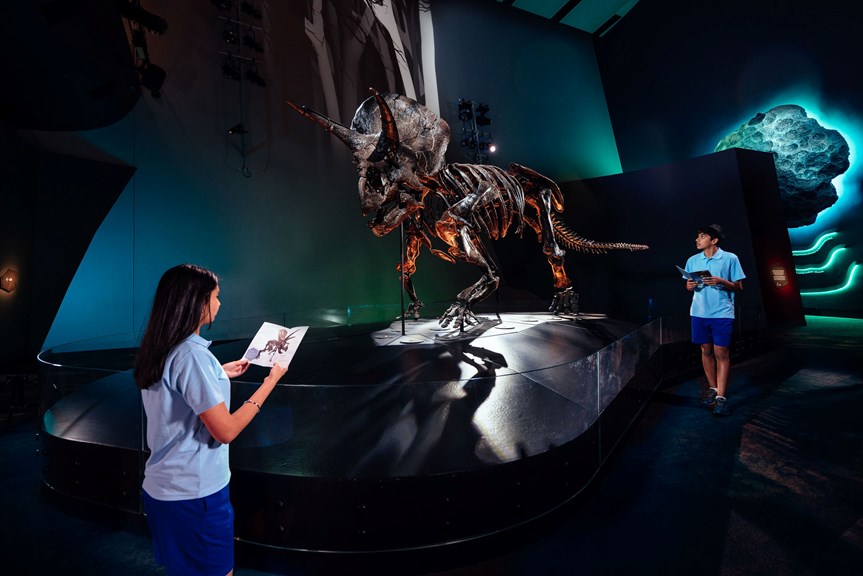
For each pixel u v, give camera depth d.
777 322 9.26
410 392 2.60
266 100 9.42
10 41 5.17
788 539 2.38
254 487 2.43
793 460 3.35
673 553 2.29
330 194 10.12
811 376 5.72
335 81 10.34
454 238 5.34
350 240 10.32
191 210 8.44
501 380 2.64
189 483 1.44
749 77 12.89
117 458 2.80
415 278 11.45
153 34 8.16
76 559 2.44
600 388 3.25
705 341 4.60
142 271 7.87
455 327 5.08
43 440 3.26
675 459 3.45
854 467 3.21
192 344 1.48
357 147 4.82
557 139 14.28
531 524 2.54
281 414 2.43
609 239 10.80
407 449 2.41
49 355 3.67
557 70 14.82
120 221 7.67
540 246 11.95
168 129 8.25
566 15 14.88
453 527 2.37
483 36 13.32
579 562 2.26
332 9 10.45
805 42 11.82
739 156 9.14
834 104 11.58
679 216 9.88
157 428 1.47
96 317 7.36
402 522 2.33
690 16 13.66
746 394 5.09
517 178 6.93
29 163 6.58
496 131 13.09
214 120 8.79
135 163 7.87
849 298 11.84
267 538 2.41
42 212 6.78
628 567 2.20
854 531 2.44
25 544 2.59
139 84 7.80
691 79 13.97
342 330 5.47
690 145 14.27
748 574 2.11
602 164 15.23
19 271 6.42
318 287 9.83
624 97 15.59
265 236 9.26
